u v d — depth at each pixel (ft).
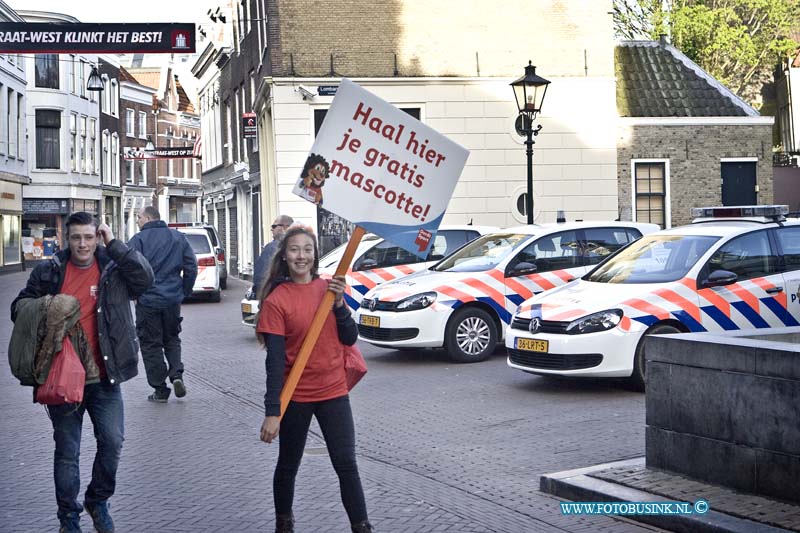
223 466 24.97
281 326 17.10
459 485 22.84
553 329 34.12
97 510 19.16
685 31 116.26
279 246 17.51
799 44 141.28
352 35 82.94
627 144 85.35
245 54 110.52
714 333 21.66
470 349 42.55
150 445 27.53
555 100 84.94
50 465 25.40
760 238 35.86
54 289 19.11
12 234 150.10
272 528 19.66
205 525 19.92
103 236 19.30
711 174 85.71
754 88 155.53
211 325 63.21
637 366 33.63
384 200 17.87
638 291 34.40
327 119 17.70
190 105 265.34
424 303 42.16
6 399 35.96
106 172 208.44
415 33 83.76
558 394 34.22
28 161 174.09
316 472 24.29
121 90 221.25
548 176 85.05
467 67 84.43
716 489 19.99
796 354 18.44
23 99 158.10
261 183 100.63
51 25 68.18
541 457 25.29
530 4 84.94
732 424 19.75
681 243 36.29
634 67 89.15
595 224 45.60
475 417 30.71
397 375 39.65
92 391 19.20
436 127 83.92
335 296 17.31
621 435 27.35
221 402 34.63
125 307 19.36
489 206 84.74
